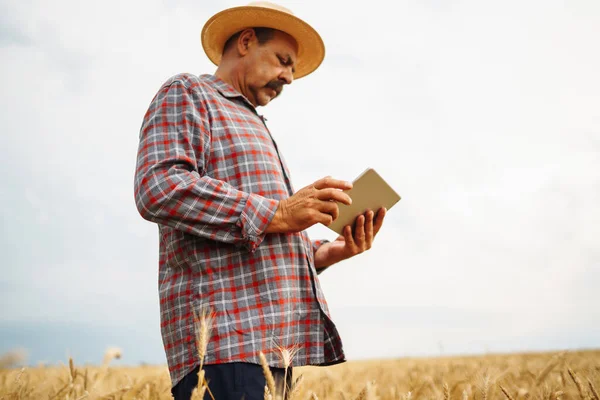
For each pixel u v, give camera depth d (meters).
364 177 2.94
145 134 2.73
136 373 4.54
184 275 2.62
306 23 3.36
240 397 2.37
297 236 2.83
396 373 5.68
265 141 2.95
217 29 3.51
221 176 2.75
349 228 3.06
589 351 6.30
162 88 2.88
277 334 2.53
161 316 2.71
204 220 2.49
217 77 3.18
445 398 3.09
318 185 2.66
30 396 2.68
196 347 2.46
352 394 3.79
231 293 2.54
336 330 2.82
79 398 2.28
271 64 3.24
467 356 7.95
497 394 3.21
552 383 3.17
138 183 2.59
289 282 2.67
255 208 2.54
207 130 2.78
